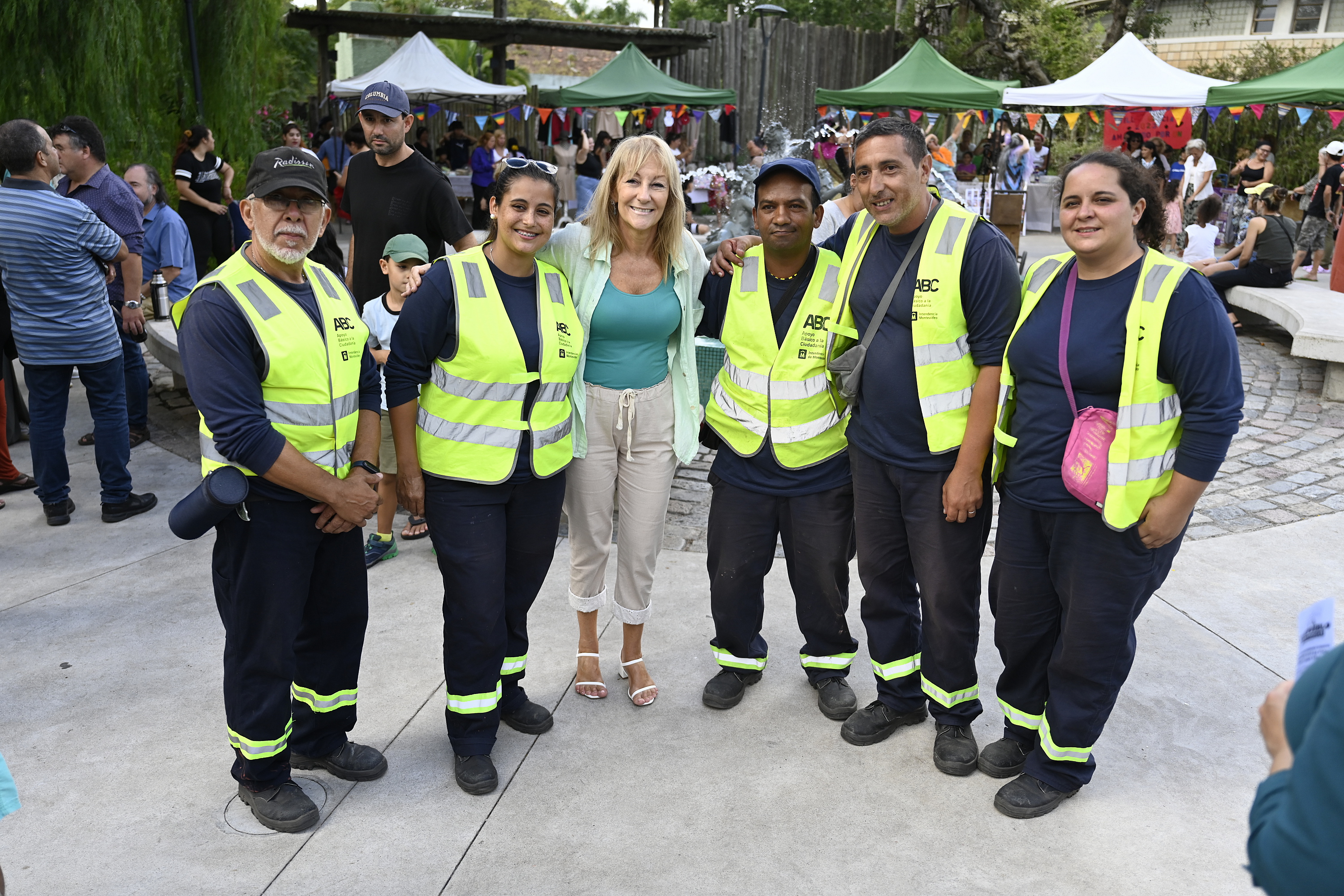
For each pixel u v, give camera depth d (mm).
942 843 2699
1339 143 10688
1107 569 2600
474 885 2523
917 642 3201
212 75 10414
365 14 16734
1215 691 3479
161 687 3490
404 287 3900
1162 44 25984
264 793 2758
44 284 4625
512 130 18406
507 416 2859
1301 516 5059
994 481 2885
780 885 2531
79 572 4469
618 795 2916
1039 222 17562
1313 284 9930
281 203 2424
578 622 3824
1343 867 1078
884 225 2885
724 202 12891
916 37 21438
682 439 3307
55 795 2873
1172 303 2432
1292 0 23641
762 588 3387
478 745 2961
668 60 19656
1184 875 2572
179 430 6586
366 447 2799
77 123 5199
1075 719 2742
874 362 2930
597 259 3055
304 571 2623
